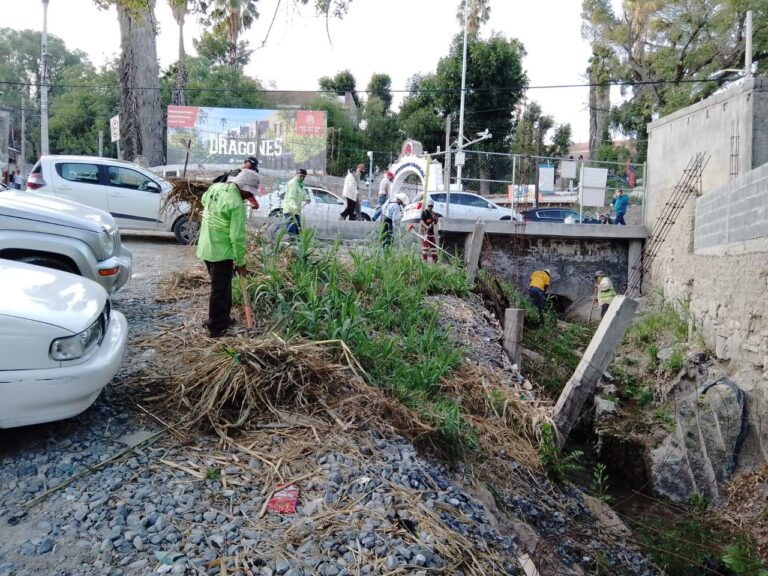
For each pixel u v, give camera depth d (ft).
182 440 14.58
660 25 96.68
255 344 17.66
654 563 19.24
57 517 11.46
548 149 135.54
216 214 19.66
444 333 28.07
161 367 18.19
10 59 201.77
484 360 27.96
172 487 12.66
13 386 12.47
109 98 141.38
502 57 116.67
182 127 77.51
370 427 16.57
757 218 29.48
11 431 14.33
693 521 23.04
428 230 43.39
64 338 12.99
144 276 29.86
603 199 57.41
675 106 89.71
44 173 39.11
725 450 27.07
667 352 37.68
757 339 28.71
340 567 10.67
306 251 26.58
